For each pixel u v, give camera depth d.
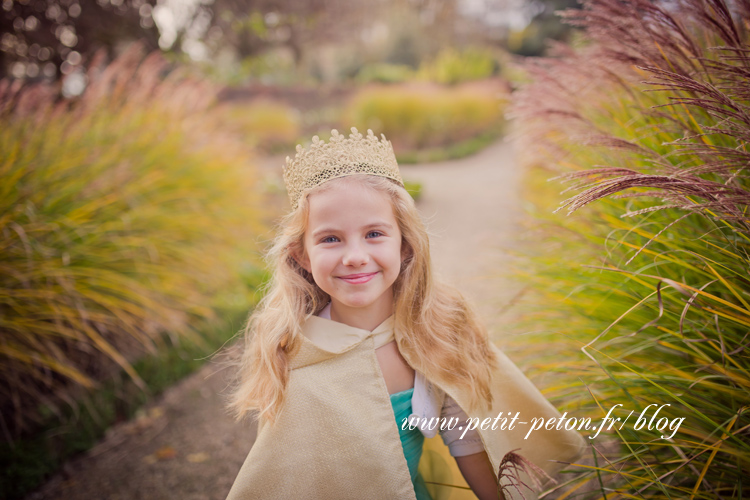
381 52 25.64
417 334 1.45
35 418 2.69
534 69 2.31
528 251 2.61
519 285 2.51
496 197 7.73
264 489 1.32
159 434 2.79
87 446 2.65
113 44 5.95
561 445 1.52
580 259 1.98
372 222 1.28
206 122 4.88
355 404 1.35
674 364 1.54
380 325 1.46
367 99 14.36
